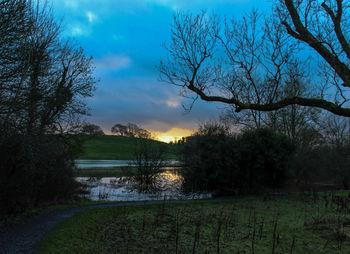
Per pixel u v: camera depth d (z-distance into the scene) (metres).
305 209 11.83
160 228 8.54
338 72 6.93
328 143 27.42
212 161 17.12
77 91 16.22
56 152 11.97
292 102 7.24
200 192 16.97
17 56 10.47
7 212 9.27
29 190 10.48
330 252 6.09
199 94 8.87
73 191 14.97
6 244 6.33
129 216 10.21
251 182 18.03
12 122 9.09
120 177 21.86
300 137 24.36
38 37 12.34
